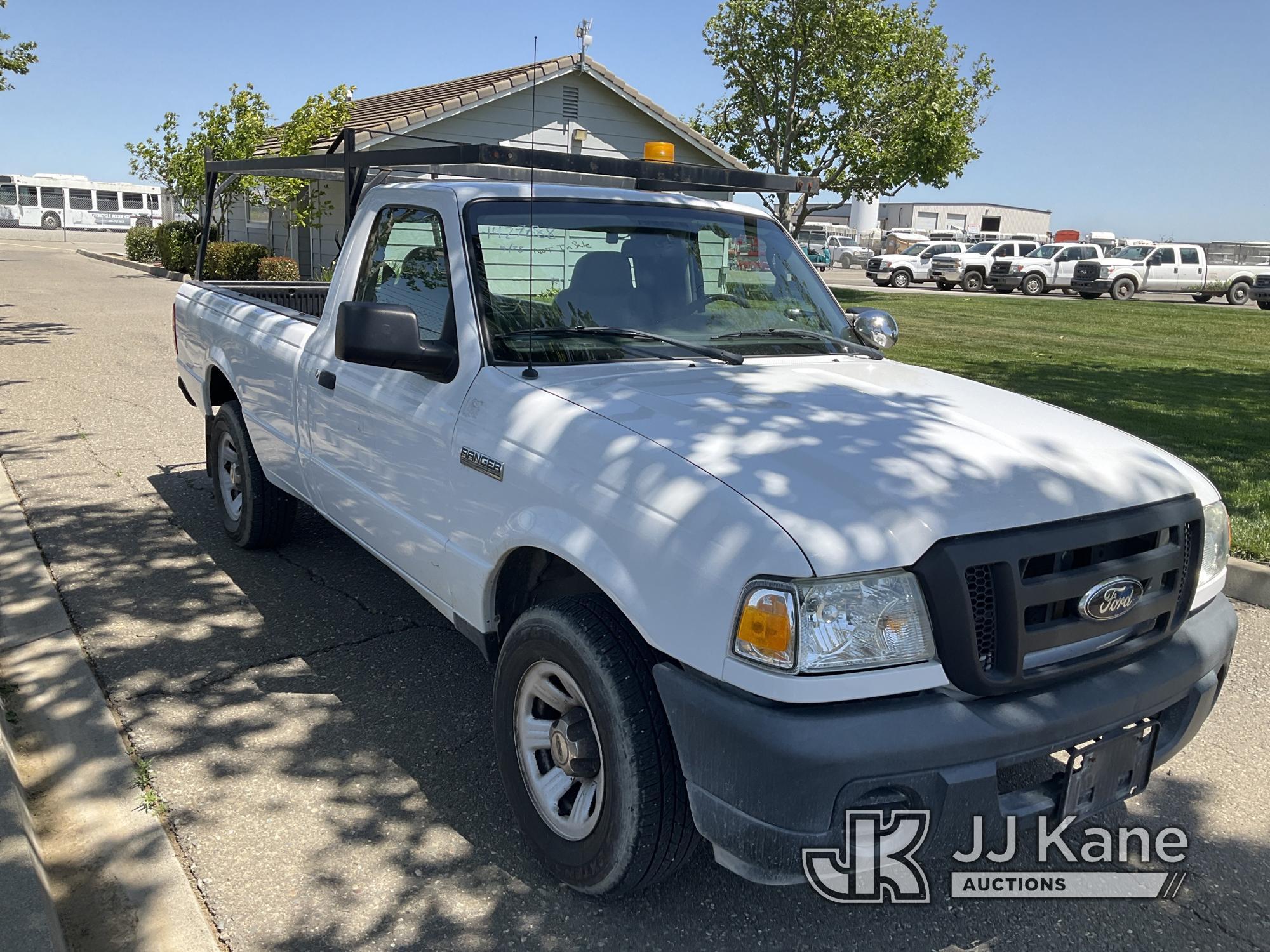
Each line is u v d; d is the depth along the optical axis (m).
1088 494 2.56
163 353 12.44
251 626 4.55
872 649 2.24
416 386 3.48
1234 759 3.71
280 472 4.77
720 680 2.30
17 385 9.96
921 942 2.73
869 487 2.41
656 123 21.00
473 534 3.11
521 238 3.50
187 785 3.30
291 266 20.27
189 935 2.62
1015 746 2.32
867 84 24.47
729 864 2.38
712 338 3.65
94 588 4.93
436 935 2.66
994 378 11.91
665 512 2.46
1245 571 5.25
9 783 3.06
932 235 53.84
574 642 2.63
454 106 18.17
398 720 3.76
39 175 55.44
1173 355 15.22
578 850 2.73
